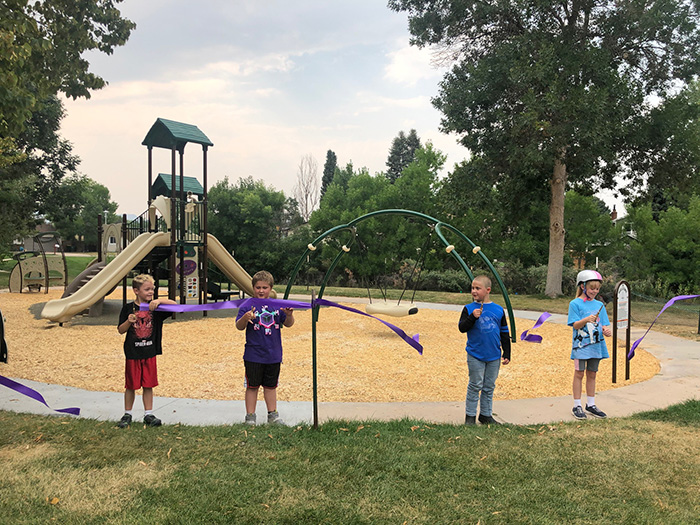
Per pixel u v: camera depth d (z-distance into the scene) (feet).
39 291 65.00
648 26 53.16
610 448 12.46
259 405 16.72
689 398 17.79
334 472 10.73
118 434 13.19
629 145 58.08
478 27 61.26
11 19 27.73
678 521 8.91
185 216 44.80
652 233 65.21
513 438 13.14
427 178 100.17
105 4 45.65
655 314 45.57
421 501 9.55
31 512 9.02
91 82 44.19
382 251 96.37
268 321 14.25
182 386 19.53
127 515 8.88
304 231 120.06
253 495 9.66
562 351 28.40
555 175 60.23
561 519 8.96
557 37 55.47
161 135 45.06
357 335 33.50
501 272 75.92
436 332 35.24
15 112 30.42
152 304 14.12
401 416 15.42
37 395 13.48
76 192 106.93
